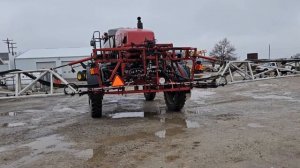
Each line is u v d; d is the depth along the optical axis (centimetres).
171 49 904
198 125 788
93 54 862
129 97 1442
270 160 518
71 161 553
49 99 1619
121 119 912
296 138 635
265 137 647
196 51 937
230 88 1744
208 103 1168
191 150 584
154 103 1223
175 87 901
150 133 725
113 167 517
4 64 5769
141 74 892
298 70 1112
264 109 982
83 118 959
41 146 657
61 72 3769
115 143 654
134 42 976
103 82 881
